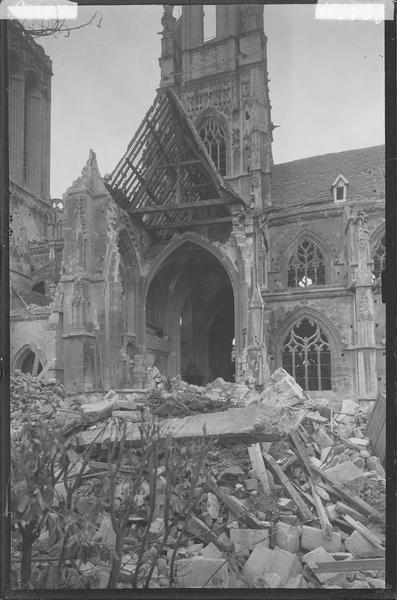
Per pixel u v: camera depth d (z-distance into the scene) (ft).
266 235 148.15
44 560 18.98
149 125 112.06
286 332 123.75
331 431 41.14
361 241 118.21
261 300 112.98
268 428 33.14
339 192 149.89
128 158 113.09
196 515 26.12
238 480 30.89
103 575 19.48
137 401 43.16
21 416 36.27
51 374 100.12
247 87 158.20
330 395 117.39
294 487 32.32
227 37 159.43
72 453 20.57
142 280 121.80
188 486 25.67
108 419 30.68
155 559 19.70
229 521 26.53
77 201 107.86
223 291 146.61
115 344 106.32
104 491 21.47
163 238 127.34
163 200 125.29
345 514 30.19
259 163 153.48
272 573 23.58
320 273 150.30
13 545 19.69
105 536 22.07
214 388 60.64
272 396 49.39
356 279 116.26
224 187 116.37
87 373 100.89
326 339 121.39
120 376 104.58
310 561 25.16
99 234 108.58
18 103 65.46
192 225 118.83
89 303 105.09
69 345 101.86
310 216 150.41
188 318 144.05
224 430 32.30
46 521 18.63
